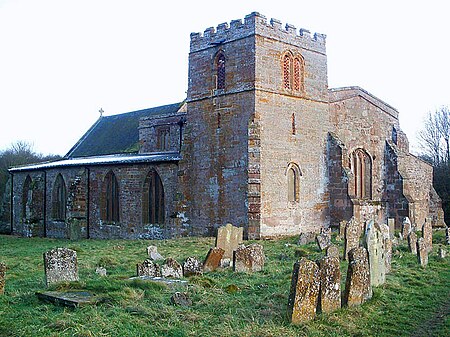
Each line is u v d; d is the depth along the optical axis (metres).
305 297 13.82
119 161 42.88
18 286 18.36
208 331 12.73
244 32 36.53
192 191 39.50
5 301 15.54
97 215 44.91
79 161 50.91
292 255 25.81
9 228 56.69
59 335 12.08
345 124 42.25
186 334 12.49
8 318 13.59
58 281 17.58
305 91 39.09
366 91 44.09
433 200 48.88
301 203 38.22
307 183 38.81
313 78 39.75
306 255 25.45
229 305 15.02
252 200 35.06
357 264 15.62
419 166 47.84
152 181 41.41
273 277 19.52
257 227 35.00
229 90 37.25
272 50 36.88
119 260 25.19
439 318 14.93
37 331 12.45
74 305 14.56
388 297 16.86
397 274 20.89
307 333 12.84
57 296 15.21
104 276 19.30
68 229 45.66
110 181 44.44
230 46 37.41
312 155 39.28
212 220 37.94
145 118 49.66
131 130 56.00
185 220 39.19
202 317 13.84
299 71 38.84
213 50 38.62
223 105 37.62
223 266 22.22
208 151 38.53
